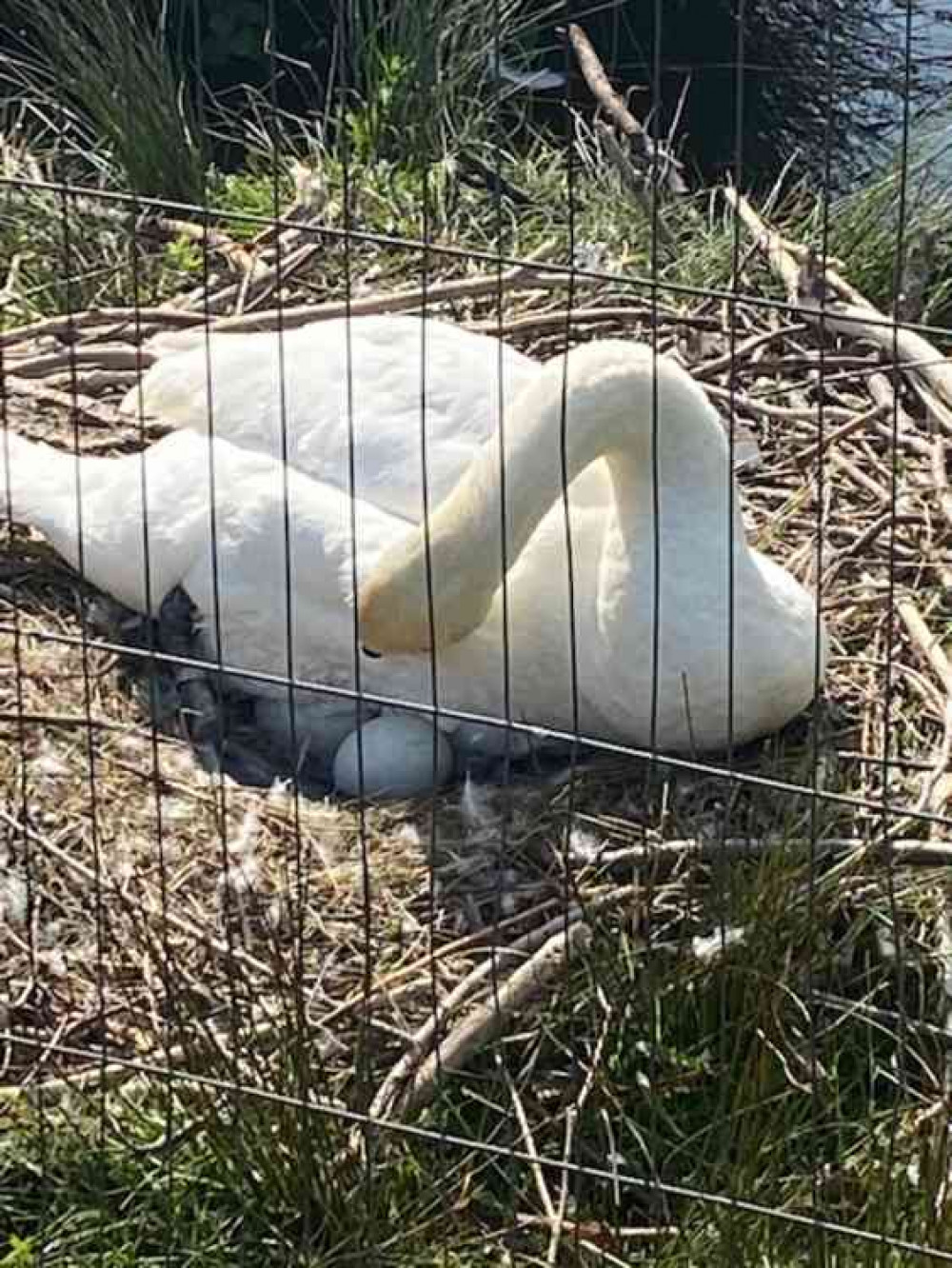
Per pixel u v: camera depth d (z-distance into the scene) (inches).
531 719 183.0
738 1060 154.5
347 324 155.9
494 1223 148.7
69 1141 150.6
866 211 268.7
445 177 275.9
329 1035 155.7
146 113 278.8
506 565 163.2
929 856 167.0
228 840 172.7
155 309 243.8
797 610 178.2
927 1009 159.5
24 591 204.2
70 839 172.7
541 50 302.7
